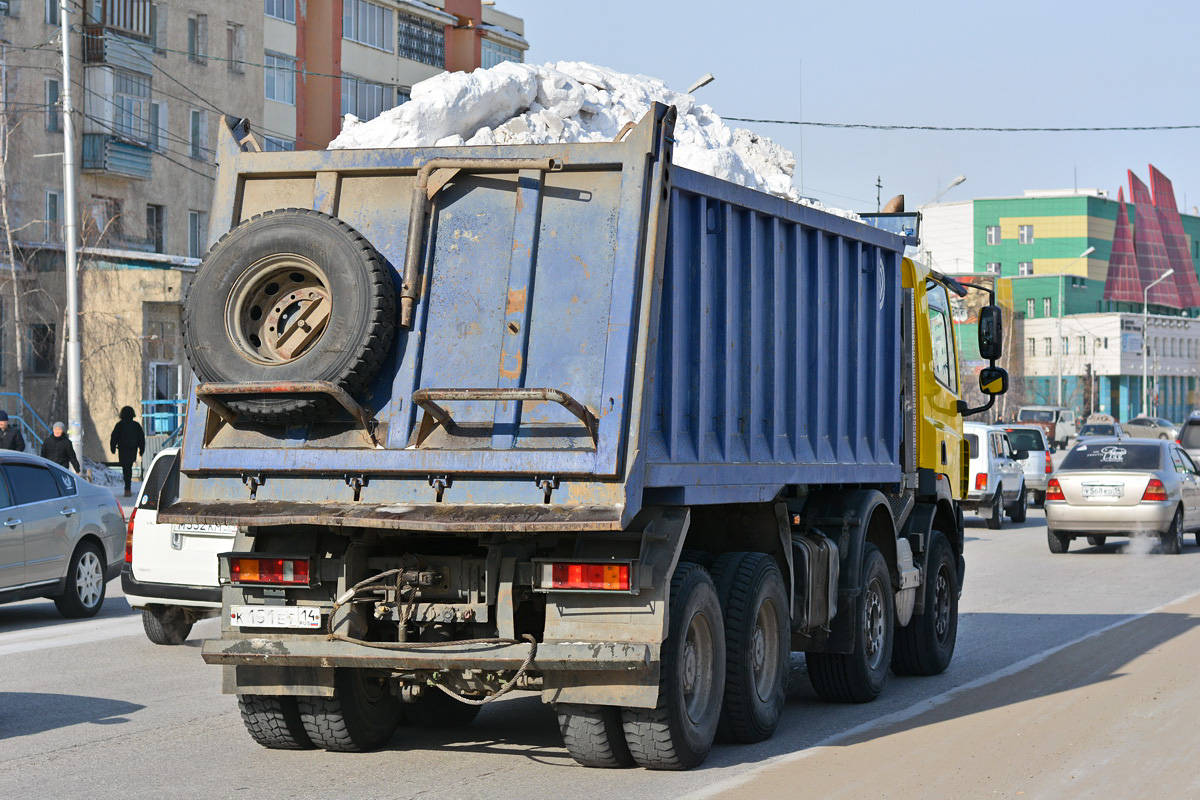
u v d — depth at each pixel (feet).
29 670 43.98
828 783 28.30
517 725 35.63
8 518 54.24
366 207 29.22
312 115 217.56
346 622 29.25
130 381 166.30
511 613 28.14
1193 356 566.36
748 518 34.40
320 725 31.19
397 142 53.78
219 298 28.32
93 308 168.35
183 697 39.24
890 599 40.22
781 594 33.60
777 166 72.02
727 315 31.30
